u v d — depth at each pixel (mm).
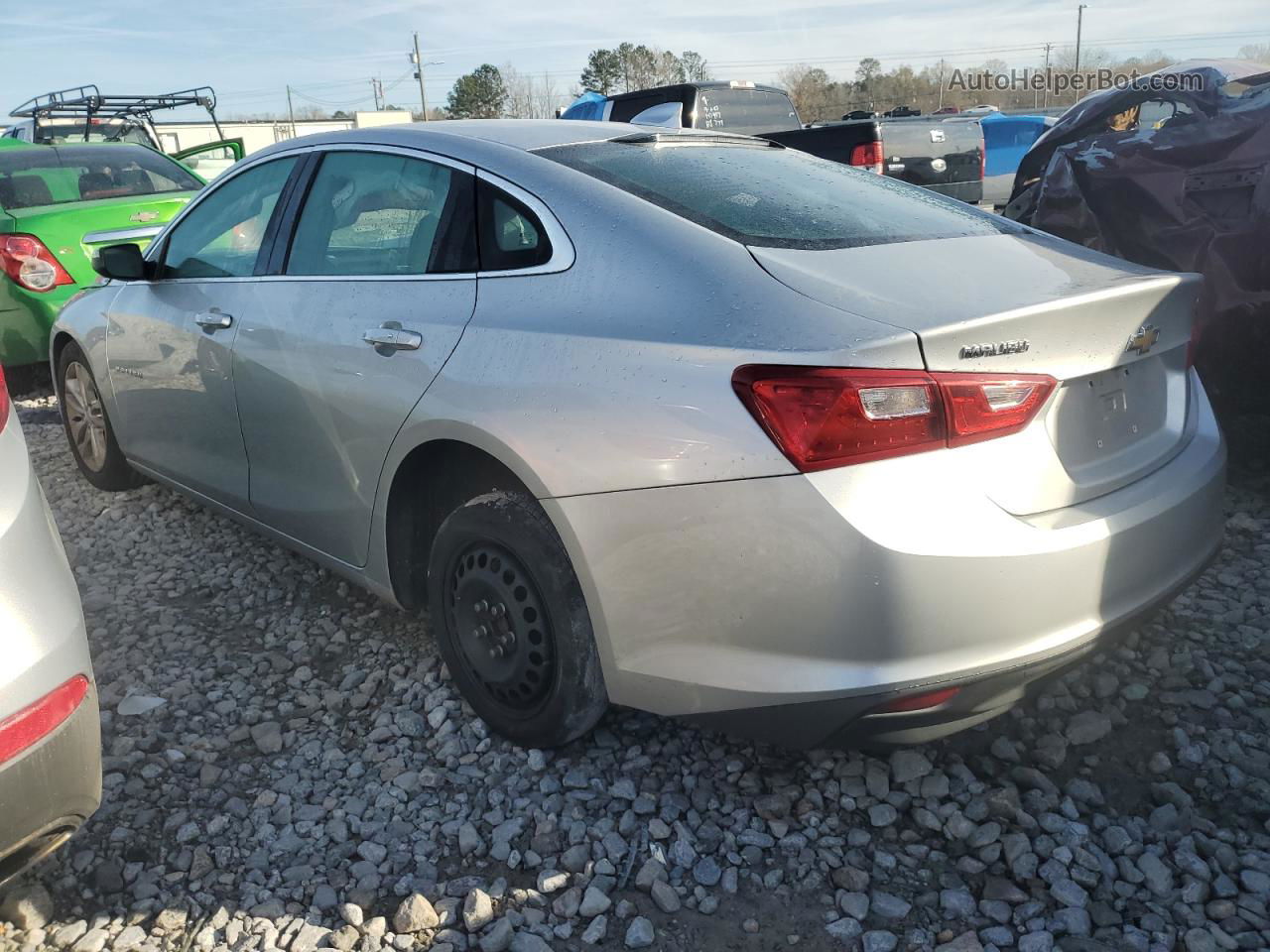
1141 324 2346
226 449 3516
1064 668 2207
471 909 2141
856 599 1987
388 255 2900
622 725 2777
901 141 10633
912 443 1990
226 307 3385
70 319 4430
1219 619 3205
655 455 2143
